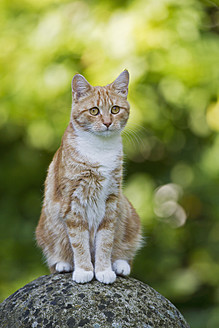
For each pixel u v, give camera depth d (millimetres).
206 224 11695
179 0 10133
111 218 6176
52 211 6316
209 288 11641
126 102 6527
